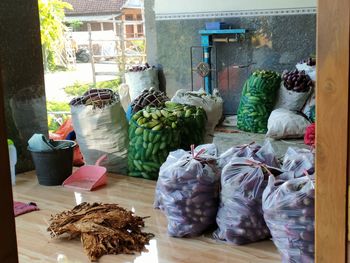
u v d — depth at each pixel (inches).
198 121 152.5
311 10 237.9
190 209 98.7
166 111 147.8
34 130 161.8
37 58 161.0
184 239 100.2
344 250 61.4
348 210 60.4
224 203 97.0
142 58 322.7
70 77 327.0
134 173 145.7
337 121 58.9
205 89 263.7
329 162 60.4
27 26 157.0
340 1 55.8
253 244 96.5
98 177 139.9
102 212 103.6
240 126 240.1
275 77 231.8
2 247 33.5
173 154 107.7
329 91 58.6
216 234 99.2
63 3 327.0
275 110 225.6
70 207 121.6
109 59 331.6
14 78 154.3
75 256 95.1
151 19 278.7
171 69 278.7
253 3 249.4
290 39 245.0
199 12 263.9
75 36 339.9
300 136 216.4
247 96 234.8
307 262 81.4
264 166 96.2
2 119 32.9
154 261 91.7
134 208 118.6
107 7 393.4
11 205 33.8
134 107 171.2
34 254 96.1
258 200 93.5
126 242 97.6
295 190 83.7
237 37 254.5
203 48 260.8
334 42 57.1
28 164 159.5
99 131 152.6
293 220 81.4
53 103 295.6
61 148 140.1
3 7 150.0
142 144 141.3
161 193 102.8
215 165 103.0
